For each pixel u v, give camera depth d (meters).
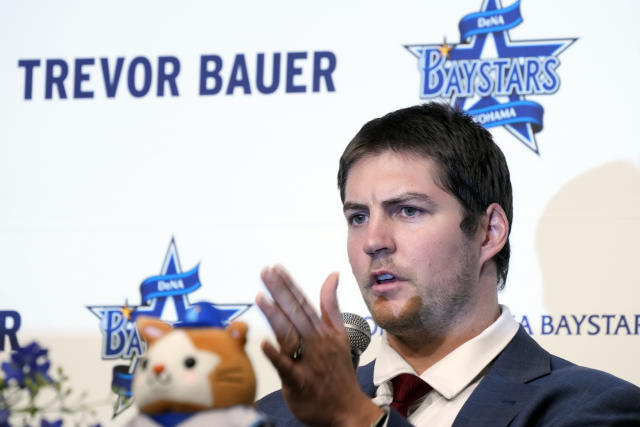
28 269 5.37
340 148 5.22
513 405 3.53
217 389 2.14
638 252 4.83
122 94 5.48
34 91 5.56
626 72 4.95
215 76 5.39
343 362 2.72
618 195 4.88
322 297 2.76
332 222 5.16
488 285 3.84
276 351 2.61
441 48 5.16
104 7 5.56
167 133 5.39
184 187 5.32
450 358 3.70
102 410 5.16
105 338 5.25
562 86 4.99
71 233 5.38
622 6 5.01
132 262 5.30
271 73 5.34
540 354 3.80
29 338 5.29
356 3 5.29
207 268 5.22
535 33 5.06
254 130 5.30
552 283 4.86
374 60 5.24
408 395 3.68
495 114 5.04
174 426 2.12
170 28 5.48
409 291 3.63
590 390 3.55
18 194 5.45
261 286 5.16
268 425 2.15
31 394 2.35
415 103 5.17
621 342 4.79
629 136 4.91
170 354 2.16
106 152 5.43
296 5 5.35
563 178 4.93
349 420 2.72
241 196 5.26
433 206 3.66
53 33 5.60
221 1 5.43
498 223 3.85
